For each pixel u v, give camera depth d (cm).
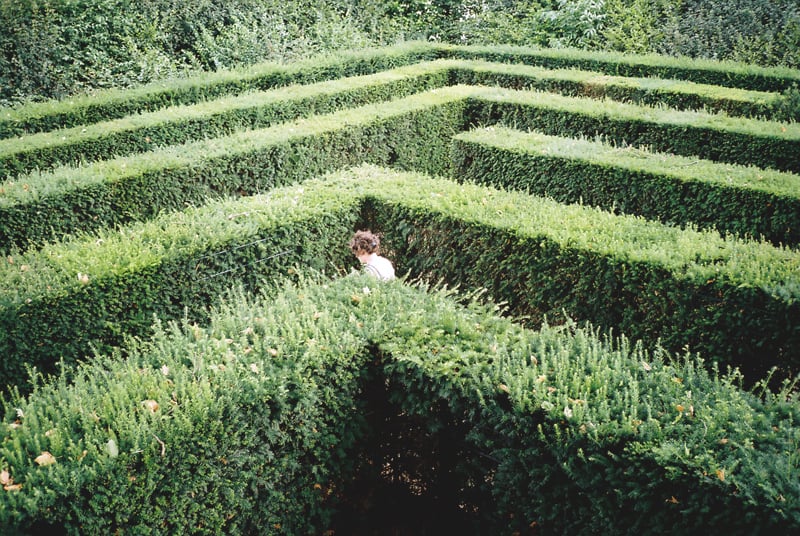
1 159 834
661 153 905
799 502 276
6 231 683
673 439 320
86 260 571
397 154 1083
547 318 623
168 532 335
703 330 533
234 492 361
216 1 1634
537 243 605
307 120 1009
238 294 645
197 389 353
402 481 454
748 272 516
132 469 317
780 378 516
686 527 303
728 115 1078
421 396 403
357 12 1845
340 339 414
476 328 438
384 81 1248
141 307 586
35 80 1365
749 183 729
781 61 1425
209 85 1183
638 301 563
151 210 795
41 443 320
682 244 572
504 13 1820
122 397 351
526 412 352
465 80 1377
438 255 681
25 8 1388
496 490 376
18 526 283
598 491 327
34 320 527
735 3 1622
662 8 1683
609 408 344
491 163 903
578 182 832
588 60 1398
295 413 383
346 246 715
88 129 936
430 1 1925
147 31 1504
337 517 441
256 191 897
